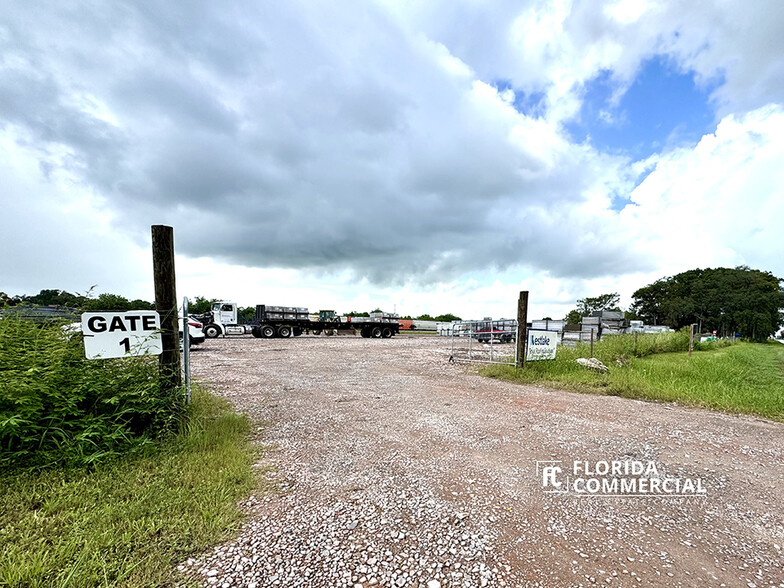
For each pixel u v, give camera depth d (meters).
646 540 2.41
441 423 5.07
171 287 4.41
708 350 19.22
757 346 32.97
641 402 6.54
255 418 5.25
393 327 29.42
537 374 8.84
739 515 2.76
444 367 10.84
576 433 4.69
